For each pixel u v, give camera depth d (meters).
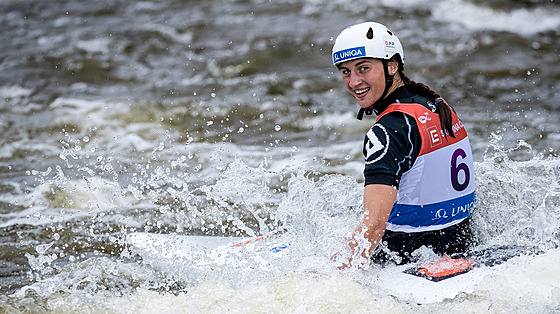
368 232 11.49
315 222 14.23
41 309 12.53
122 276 14.43
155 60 46.75
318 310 11.62
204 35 53.56
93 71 43.75
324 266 12.63
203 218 18.59
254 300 12.10
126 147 27.58
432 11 56.12
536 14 53.12
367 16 56.09
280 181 22.22
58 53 48.03
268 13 59.25
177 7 64.31
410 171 12.16
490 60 43.50
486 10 54.44
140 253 15.07
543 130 27.48
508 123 28.92
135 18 60.50
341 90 37.50
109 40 51.72
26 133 29.97
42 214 19.45
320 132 29.67
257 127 30.80
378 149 11.65
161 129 30.61
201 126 31.22
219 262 14.03
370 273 12.54
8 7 67.38
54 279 14.38
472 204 13.51
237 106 34.22
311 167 24.08
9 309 12.52
